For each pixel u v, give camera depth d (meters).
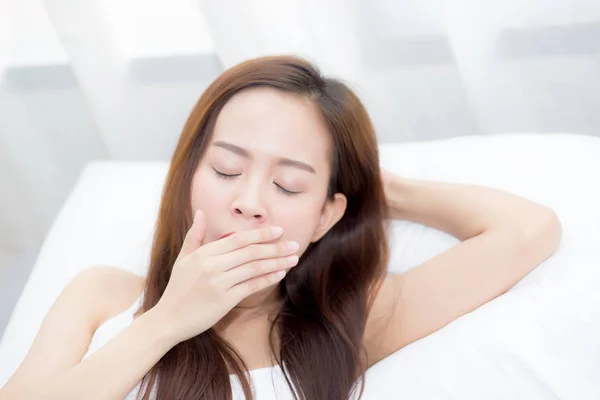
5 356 1.19
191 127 1.04
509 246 1.10
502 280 1.10
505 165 1.31
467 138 1.41
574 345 0.99
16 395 0.93
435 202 1.21
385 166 1.39
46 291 1.28
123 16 1.64
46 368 0.98
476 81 1.64
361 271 1.16
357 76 1.68
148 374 1.01
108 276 1.14
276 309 1.17
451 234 1.23
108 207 1.40
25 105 1.78
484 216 1.16
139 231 1.35
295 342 1.11
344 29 1.61
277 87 0.98
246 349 1.12
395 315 1.13
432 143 1.42
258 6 1.57
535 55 1.61
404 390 1.02
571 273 1.07
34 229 1.96
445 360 1.02
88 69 1.68
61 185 1.90
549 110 1.69
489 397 0.98
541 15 1.56
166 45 1.68
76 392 0.90
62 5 1.59
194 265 0.93
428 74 1.68
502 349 1.00
